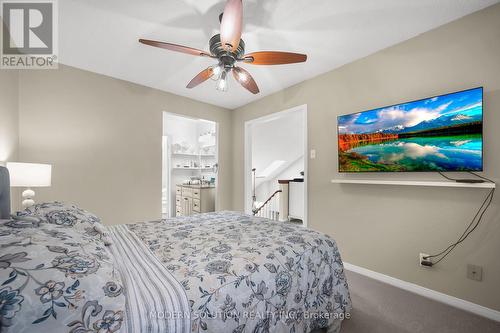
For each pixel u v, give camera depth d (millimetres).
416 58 1964
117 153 2807
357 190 2367
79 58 2320
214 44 1692
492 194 1596
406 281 2000
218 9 1635
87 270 673
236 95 3441
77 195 2518
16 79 2109
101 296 629
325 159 2654
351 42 2066
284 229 1652
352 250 2396
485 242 1617
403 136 1967
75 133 2510
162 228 1706
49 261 641
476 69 1666
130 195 2906
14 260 594
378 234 2197
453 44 1771
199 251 1213
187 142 5613
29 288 549
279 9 1634
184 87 3125
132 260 1082
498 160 1575
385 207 2154
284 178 6004
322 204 2674
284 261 1137
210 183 5125
